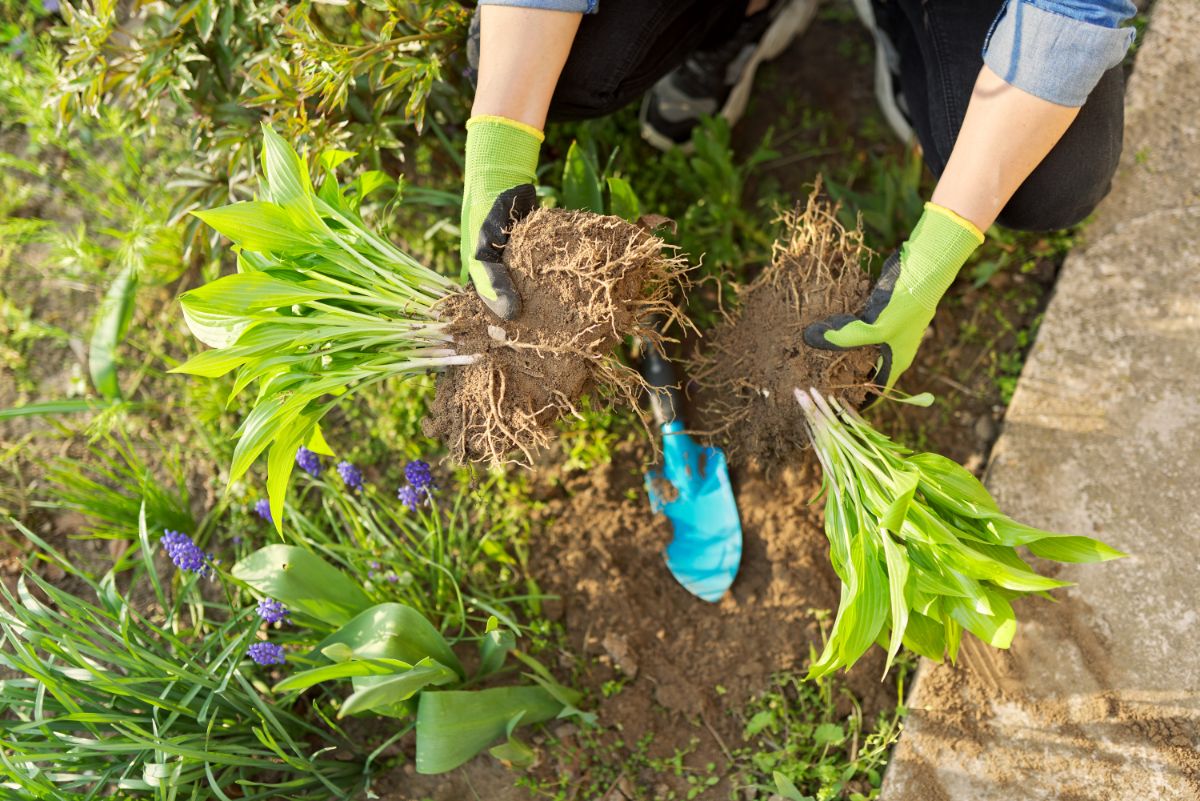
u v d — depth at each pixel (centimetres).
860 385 143
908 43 166
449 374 134
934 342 184
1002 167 123
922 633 137
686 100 190
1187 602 156
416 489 163
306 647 163
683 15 160
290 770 153
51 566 180
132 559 179
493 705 149
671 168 197
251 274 127
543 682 157
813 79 209
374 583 163
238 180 167
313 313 137
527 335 125
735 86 193
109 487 186
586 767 162
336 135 159
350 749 162
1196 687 151
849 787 157
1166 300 173
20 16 211
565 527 178
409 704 155
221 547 181
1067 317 176
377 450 187
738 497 176
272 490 136
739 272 191
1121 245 177
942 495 133
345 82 152
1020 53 117
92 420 186
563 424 180
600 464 180
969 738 154
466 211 130
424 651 148
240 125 167
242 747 144
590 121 196
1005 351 182
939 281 129
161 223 190
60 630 139
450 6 156
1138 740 150
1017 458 169
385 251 139
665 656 169
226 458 186
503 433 129
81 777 140
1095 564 161
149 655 138
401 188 163
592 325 123
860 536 132
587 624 172
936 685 157
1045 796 150
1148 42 189
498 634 151
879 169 193
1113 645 156
